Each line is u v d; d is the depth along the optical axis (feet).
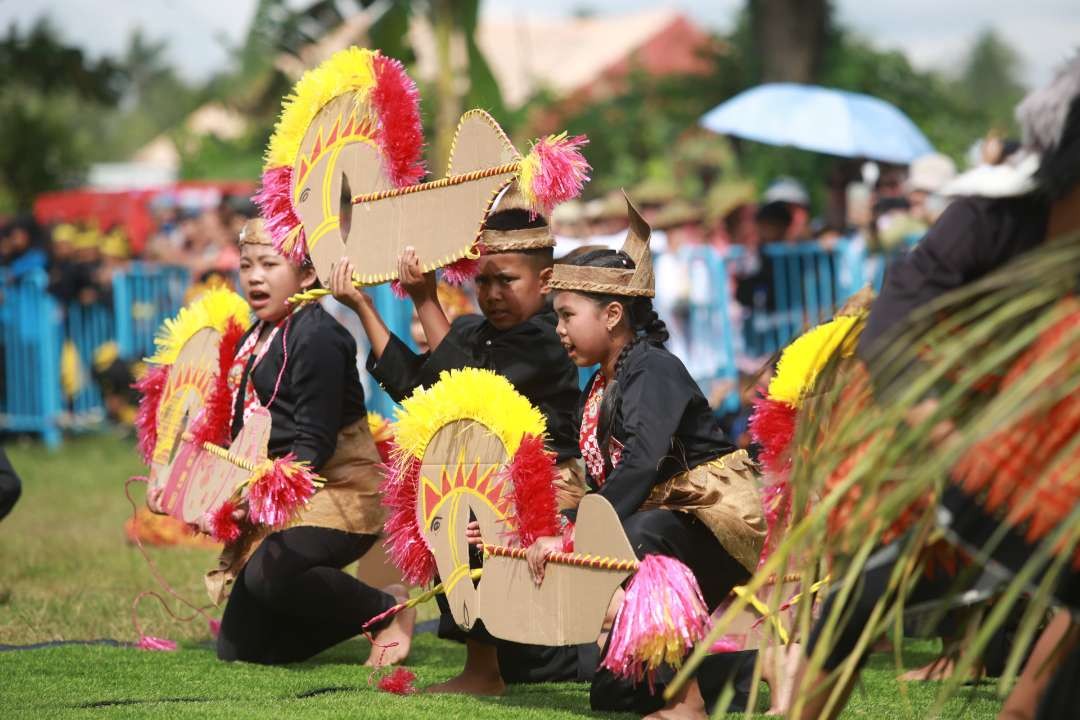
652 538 36.55
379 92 41.63
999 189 26.73
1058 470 24.13
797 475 27.37
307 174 43.86
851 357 28.78
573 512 41.83
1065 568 24.91
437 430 40.11
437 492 40.27
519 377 41.93
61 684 41.78
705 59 228.84
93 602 56.39
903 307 26.96
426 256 40.50
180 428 47.75
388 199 41.55
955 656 29.58
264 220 45.44
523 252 41.86
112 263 120.98
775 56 172.65
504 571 38.01
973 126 204.64
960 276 26.94
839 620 27.68
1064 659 26.71
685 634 33.76
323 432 44.37
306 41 124.36
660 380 36.83
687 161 200.34
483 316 43.50
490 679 42.01
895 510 24.14
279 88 140.87
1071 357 23.35
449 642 51.65
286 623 46.01
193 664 45.47
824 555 27.45
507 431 38.34
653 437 36.01
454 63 127.85
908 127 114.21
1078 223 25.99
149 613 54.60
